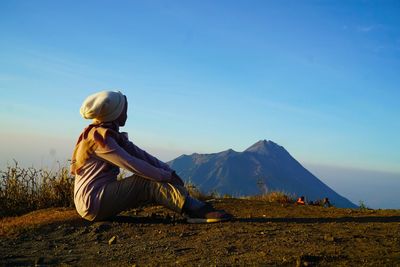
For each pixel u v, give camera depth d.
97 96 3.29
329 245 2.57
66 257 2.60
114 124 3.37
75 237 3.11
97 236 3.09
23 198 4.68
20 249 2.85
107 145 3.23
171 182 3.36
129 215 3.85
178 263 2.34
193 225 3.36
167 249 2.68
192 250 2.62
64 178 4.82
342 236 2.83
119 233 3.17
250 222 3.46
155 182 3.33
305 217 3.80
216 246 2.68
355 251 2.41
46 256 2.64
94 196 3.31
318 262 2.22
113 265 2.39
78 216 3.60
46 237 3.15
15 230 3.35
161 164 3.45
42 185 4.80
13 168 4.77
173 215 3.83
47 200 4.70
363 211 4.20
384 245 2.54
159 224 3.42
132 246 2.80
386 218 3.67
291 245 2.61
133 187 3.31
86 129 3.33
